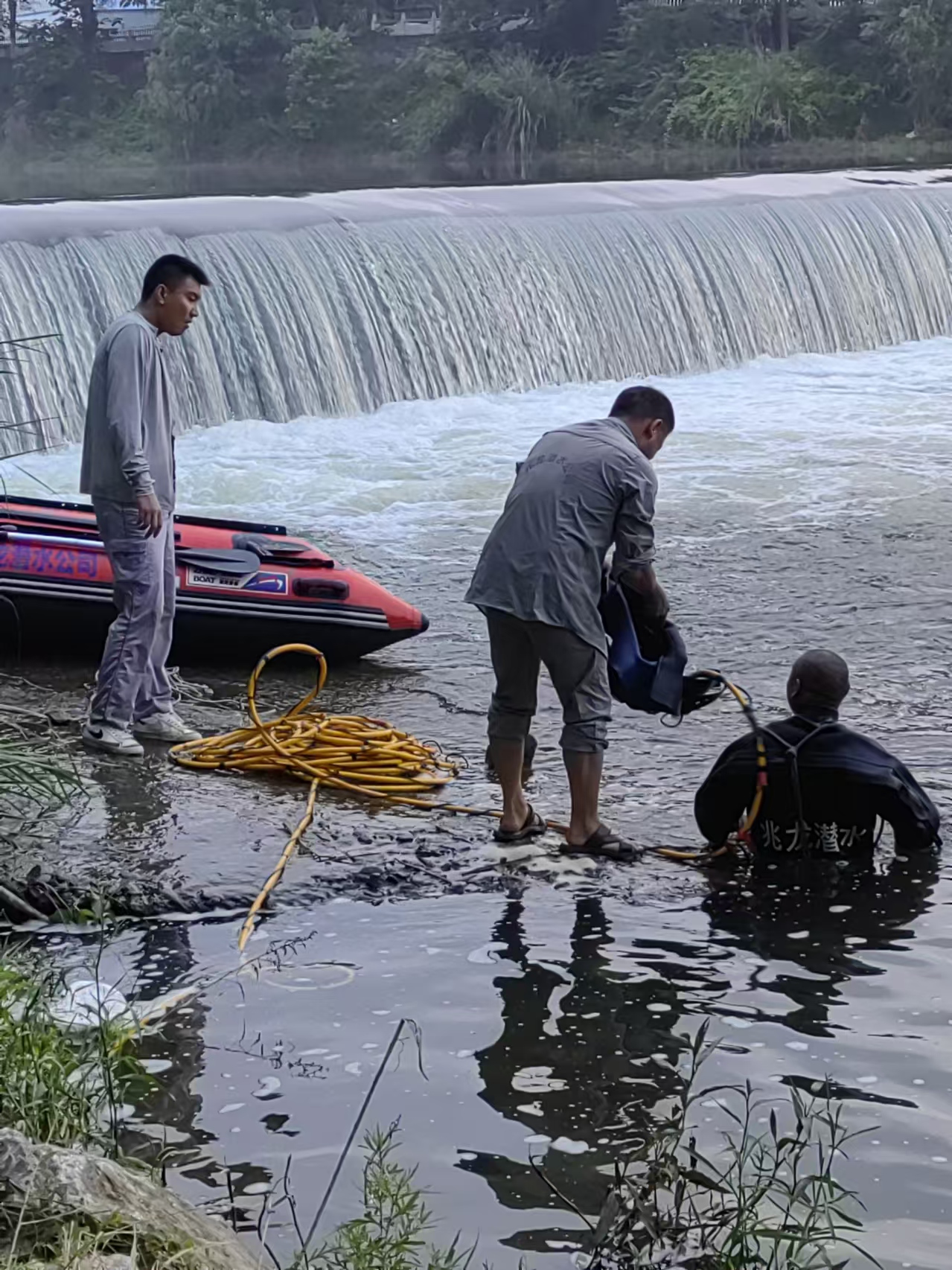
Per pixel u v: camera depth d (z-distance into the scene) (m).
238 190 34.72
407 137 47.97
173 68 50.50
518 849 5.83
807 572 9.76
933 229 19.25
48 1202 3.08
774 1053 4.47
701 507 11.34
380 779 6.40
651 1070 4.39
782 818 5.74
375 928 5.25
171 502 6.76
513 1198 3.82
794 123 44.16
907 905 5.41
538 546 5.63
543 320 15.98
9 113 54.44
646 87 46.84
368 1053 4.47
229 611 7.87
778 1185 3.84
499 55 48.72
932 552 10.17
